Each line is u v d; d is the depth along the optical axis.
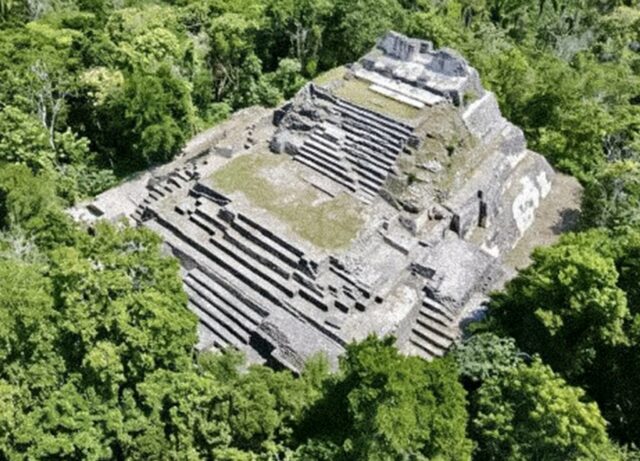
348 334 28.53
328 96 39.09
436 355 29.28
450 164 35.72
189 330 22.41
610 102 48.78
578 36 62.16
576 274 25.47
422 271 31.62
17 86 38.97
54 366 20.25
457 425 19.19
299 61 51.28
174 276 23.31
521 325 27.86
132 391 21.03
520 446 21.31
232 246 32.62
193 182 37.19
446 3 62.00
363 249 31.70
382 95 39.09
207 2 54.97
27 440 18.38
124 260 21.97
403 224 33.50
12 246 28.59
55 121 41.31
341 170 36.06
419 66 41.12
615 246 28.38
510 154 39.94
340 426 21.56
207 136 44.16
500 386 23.03
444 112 36.94
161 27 47.06
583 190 40.25
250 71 48.41
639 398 26.66
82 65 43.38
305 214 33.44
